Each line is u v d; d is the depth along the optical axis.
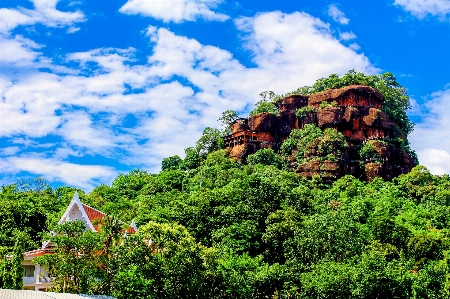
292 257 97.06
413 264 100.25
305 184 157.50
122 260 68.19
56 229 66.81
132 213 117.06
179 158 195.62
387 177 167.62
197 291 73.56
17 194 122.31
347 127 180.75
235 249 101.12
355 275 82.62
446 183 153.12
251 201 117.44
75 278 65.19
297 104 189.62
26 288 75.94
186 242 73.44
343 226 98.81
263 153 171.88
